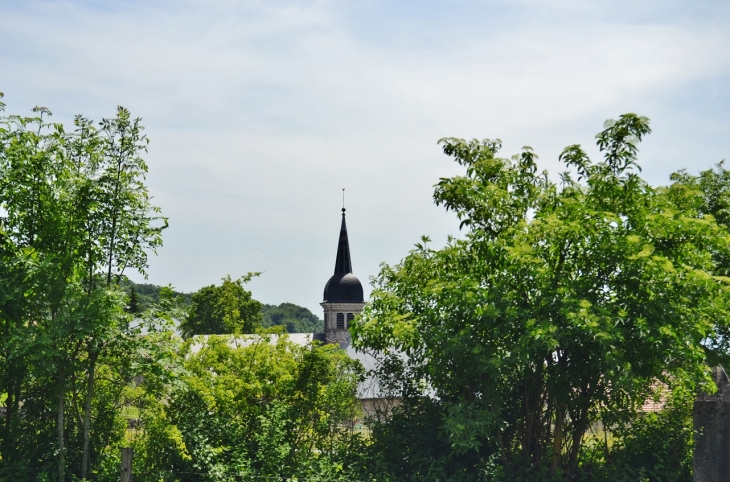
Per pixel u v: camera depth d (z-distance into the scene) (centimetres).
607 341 1372
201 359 1806
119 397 1708
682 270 1420
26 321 1608
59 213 1562
